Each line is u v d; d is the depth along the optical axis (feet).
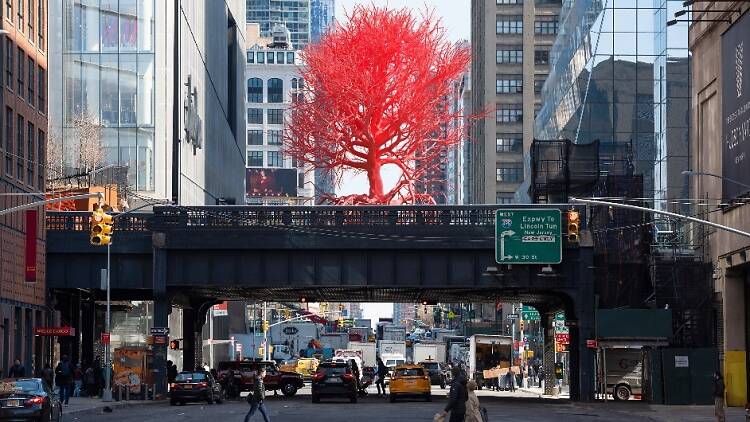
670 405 207.10
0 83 212.23
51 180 285.23
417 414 167.84
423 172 424.87
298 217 227.81
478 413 103.55
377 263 228.22
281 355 401.90
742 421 160.66
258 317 558.56
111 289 243.19
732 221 204.64
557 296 256.32
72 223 238.48
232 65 525.34
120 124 345.31
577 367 245.86
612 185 246.68
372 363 395.14
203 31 408.87
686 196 332.80
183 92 360.69
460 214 227.40
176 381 205.26
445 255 228.22
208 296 272.10
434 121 419.95
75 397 226.17
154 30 347.77
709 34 222.48
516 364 338.95
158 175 344.28
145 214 229.86
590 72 350.02
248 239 226.99
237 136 531.50
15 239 221.25
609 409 191.83
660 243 254.47
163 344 228.02
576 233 162.61
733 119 200.44
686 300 220.84
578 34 367.86
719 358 214.48
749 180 190.60
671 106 339.36
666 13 341.82
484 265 227.61
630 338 219.41
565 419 160.66
